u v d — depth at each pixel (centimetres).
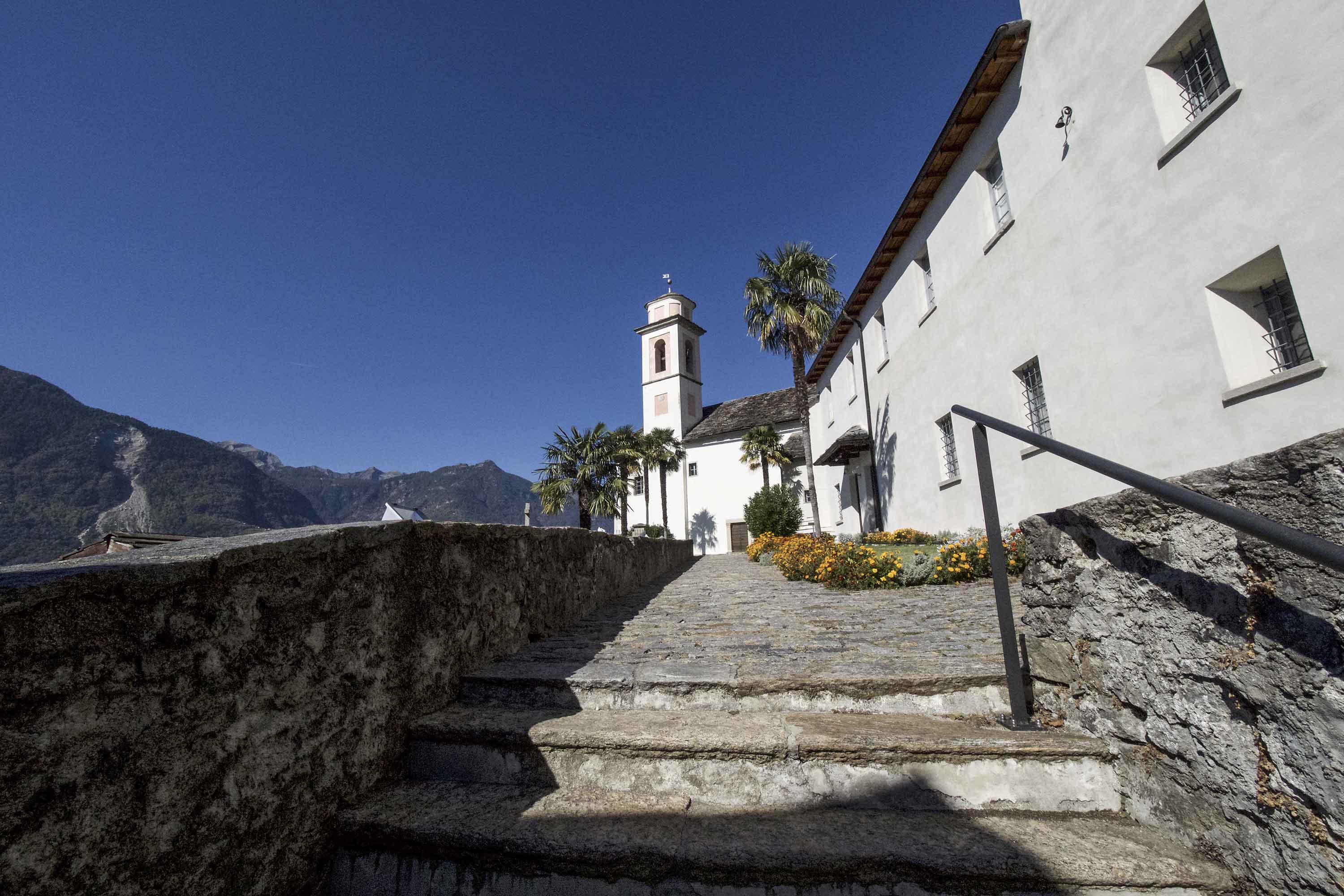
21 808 128
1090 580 232
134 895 150
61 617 140
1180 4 589
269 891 189
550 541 483
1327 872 145
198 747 171
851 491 2066
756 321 2083
